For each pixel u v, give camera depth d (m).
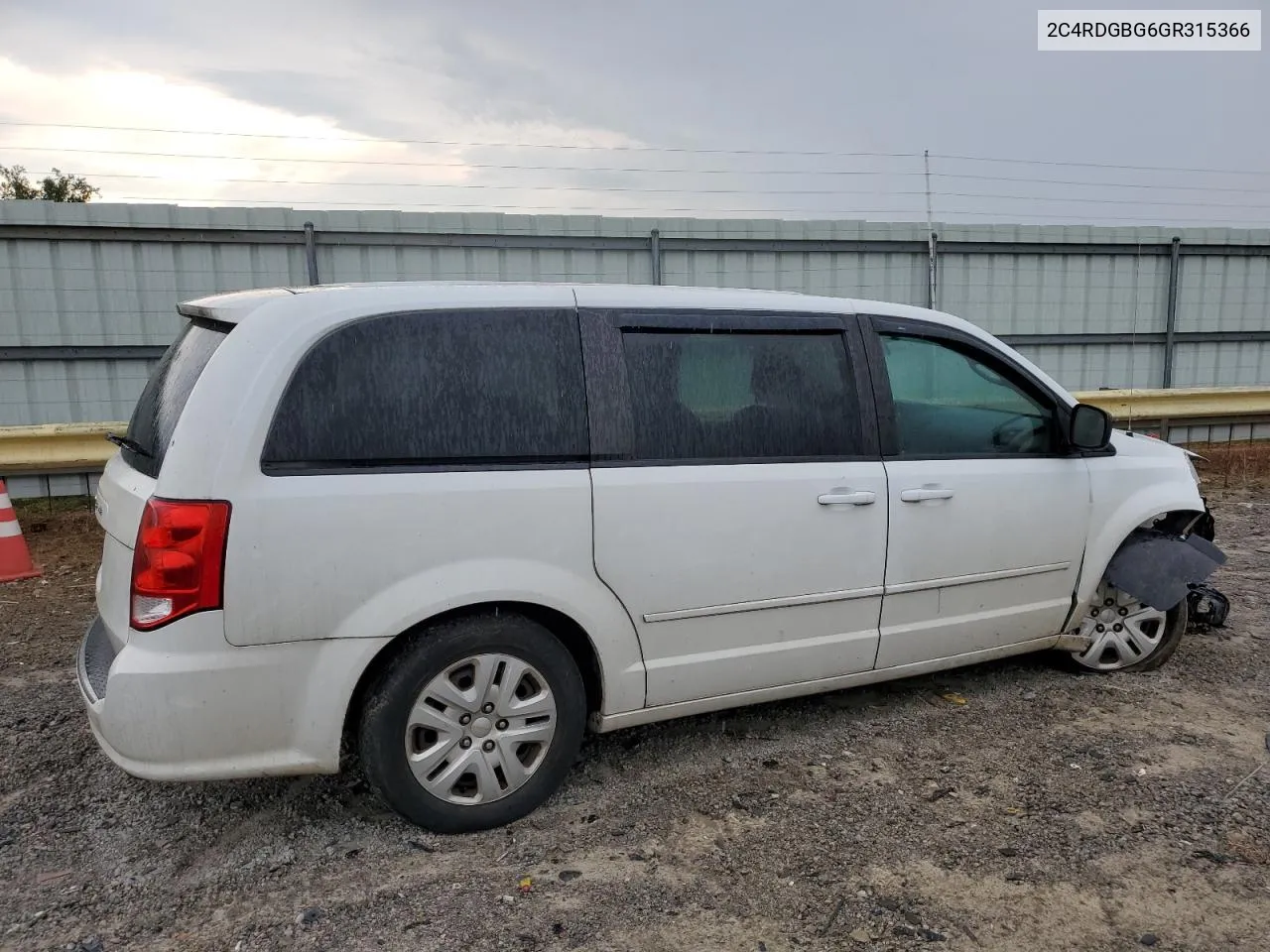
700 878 2.80
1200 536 4.80
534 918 2.61
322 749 2.79
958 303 11.73
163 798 3.27
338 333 2.83
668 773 3.48
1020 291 11.92
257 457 2.68
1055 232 11.86
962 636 3.90
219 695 2.66
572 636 3.18
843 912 2.63
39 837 3.02
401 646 2.88
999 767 3.52
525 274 10.20
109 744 2.68
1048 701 4.14
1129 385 12.62
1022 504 3.94
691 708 3.39
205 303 3.22
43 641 5.00
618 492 3.09
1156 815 3.16
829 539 3.48
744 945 2.50
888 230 11.23
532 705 3.05
